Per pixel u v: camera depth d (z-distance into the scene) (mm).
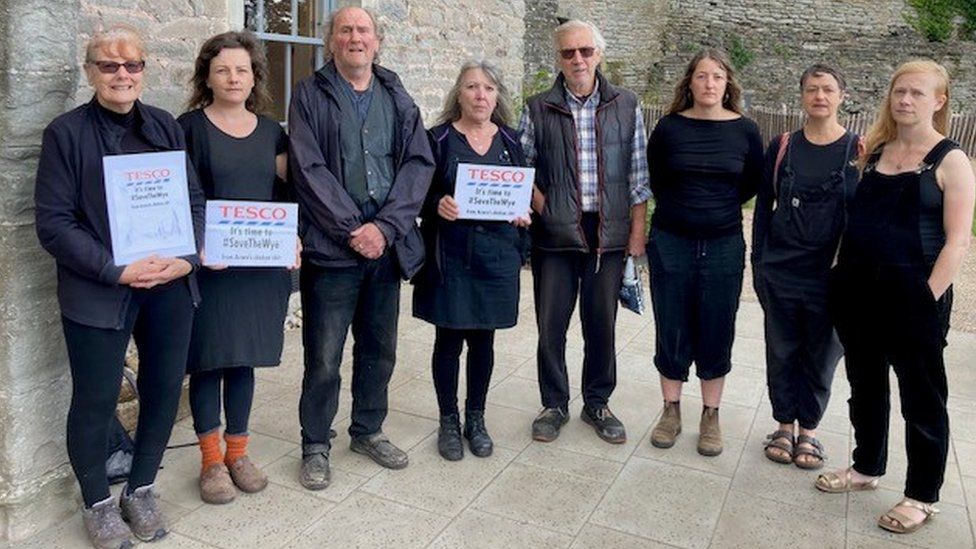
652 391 4344
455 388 3498
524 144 3521
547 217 3484
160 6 3967
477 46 7332
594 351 3717
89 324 2469
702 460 3531
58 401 2771
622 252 3596
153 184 2510
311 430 3225
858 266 2941
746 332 5504
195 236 2676
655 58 19344
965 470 3516
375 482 3240
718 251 3395
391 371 3379
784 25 19047
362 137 2992
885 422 3156
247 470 3141
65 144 2377
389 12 5980
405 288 6500
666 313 3533
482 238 3248
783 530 2980
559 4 18203
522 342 5129
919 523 2977
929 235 2801
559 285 3588
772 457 3521
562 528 2951
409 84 6371
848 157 3162
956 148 2758
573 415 3979
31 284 2611
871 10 18734
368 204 3010
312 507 3037
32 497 2723
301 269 3123
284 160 2992
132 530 2775
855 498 3227
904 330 2861
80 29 3588
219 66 2779
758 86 19219
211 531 2854
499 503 3111
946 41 18453
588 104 3473
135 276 2465
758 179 3426
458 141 3260
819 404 3457
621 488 3258
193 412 3047
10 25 2418
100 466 2678
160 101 4027
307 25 5352
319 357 3115
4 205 2504
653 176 3520
